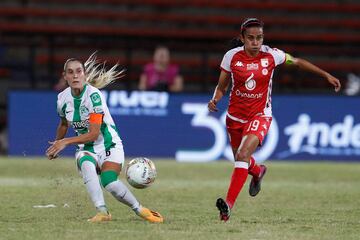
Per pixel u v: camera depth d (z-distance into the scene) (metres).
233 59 28.42
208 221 26.53
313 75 70.94
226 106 56.78
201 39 73.12
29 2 76.06
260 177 31.28
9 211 28.81
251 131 27.66
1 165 51.03
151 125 56.78
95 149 26.22
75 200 32.44
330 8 77.69
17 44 64.50
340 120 57.38
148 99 56.75
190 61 73.12
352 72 73.44
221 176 46.84
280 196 36.19
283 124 57.16
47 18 75.00
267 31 75.88
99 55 72.06
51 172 46.56
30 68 65.69
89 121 25.97
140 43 72.31
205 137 56.78
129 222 25.80
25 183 40.12
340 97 57.31
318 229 24.98
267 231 24.23
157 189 38.78
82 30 73.56
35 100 56.78
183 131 56.84
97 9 76.75
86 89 26.20
